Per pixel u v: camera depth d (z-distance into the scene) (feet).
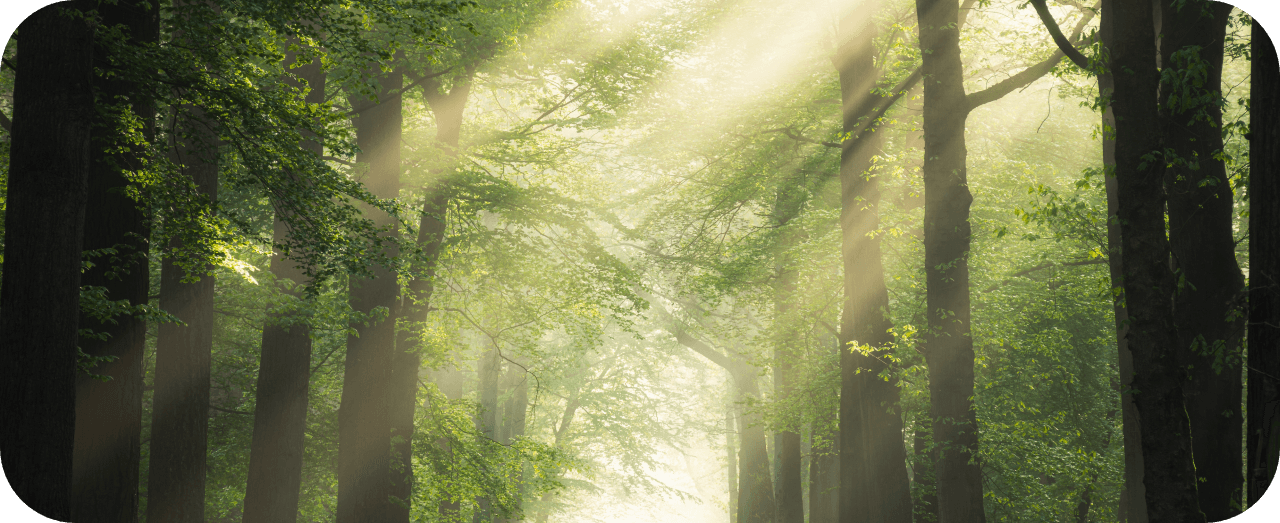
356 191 28.71
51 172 21.65
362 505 48.83
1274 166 20.72
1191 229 29.19
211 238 29.50
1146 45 23.79
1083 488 56.44
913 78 43.06
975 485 35.91
